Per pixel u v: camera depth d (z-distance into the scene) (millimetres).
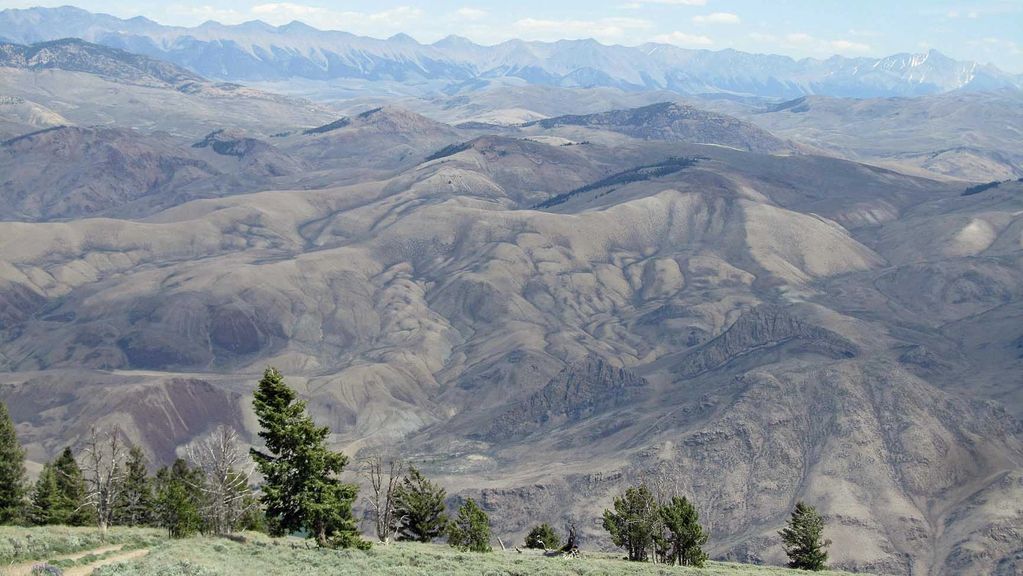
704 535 93875
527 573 62719
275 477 66250
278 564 57531
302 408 66750
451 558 67938
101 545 63000
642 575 68000
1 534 62656
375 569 57219
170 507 70188
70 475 99938
